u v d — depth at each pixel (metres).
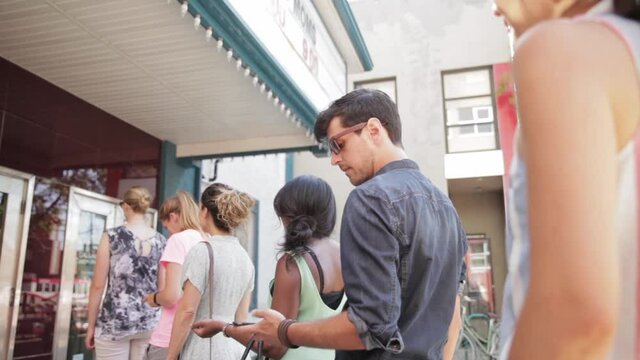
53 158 4.35
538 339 0.47
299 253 1.75
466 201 12.32
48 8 3.16
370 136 1.38
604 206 0.44
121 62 3.95
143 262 3.21
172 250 2.76
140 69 4.07
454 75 11.39
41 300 4.17
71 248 4.53
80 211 4.67
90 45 3.67
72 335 4.50
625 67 0.47
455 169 10.73
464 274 1.47
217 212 2.57
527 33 0.52
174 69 4.06
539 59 0.49
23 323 3.97
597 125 0.46
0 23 3.34
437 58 11.28
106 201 5.00
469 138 11.04
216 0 3.06
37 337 4.11
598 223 0.44
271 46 3.95
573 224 0.44
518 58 0.51
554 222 0.45
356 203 1.18
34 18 3.28
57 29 3.43
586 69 0.47
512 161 0.58
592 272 0.43
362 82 11.59
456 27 11.34
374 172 1.39
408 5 11.66
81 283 4.64
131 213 3.35
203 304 2.39
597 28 0.49
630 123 0.47
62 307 4.38
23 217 4.01
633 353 0.44
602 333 0.43
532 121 0.48
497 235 11.95
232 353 2.43
